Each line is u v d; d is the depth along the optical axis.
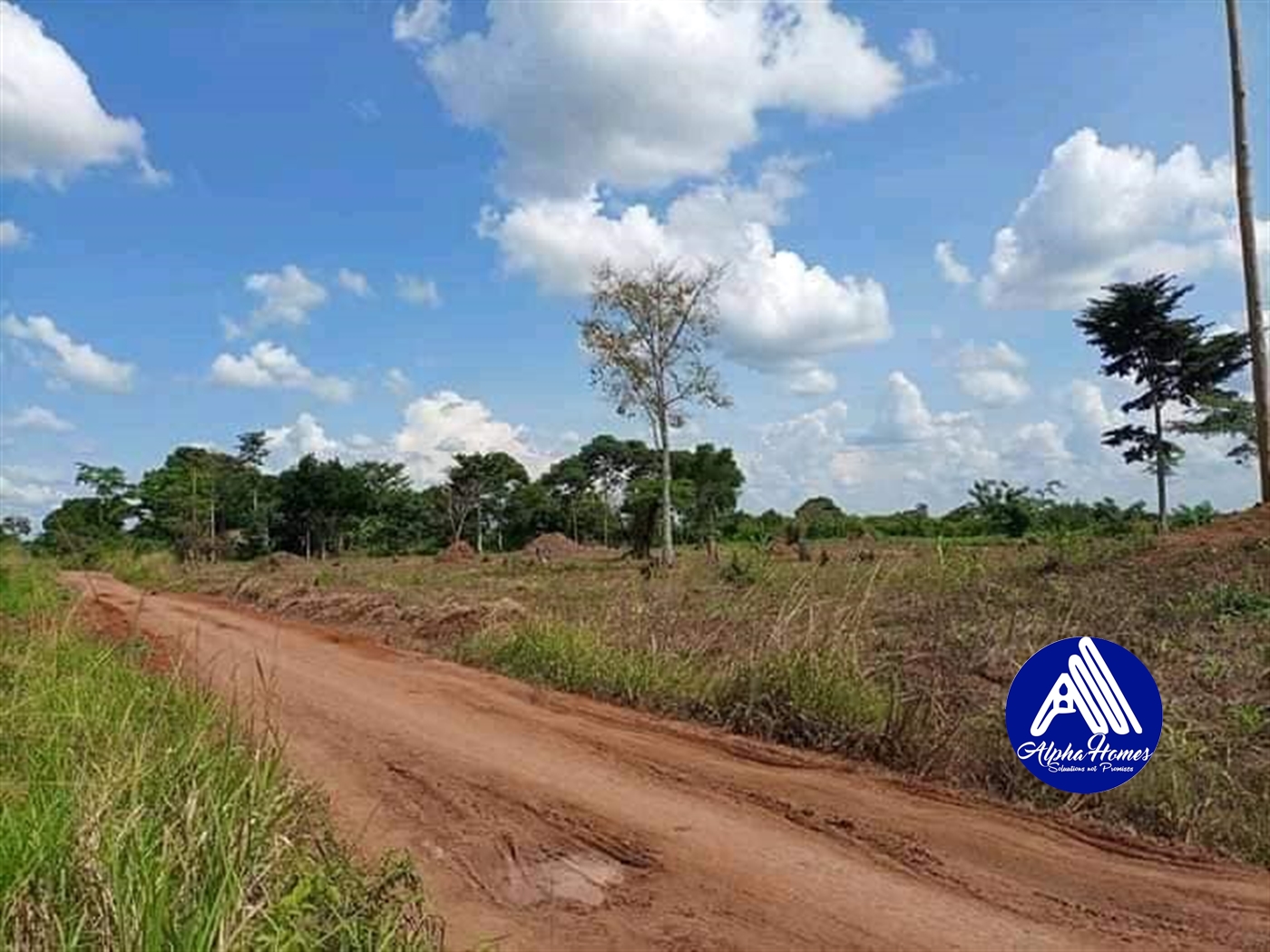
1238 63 16.14
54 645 8.62
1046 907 4.87
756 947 4.48
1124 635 9.51
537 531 67.06
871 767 7.32
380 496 66.06
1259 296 15.88
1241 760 6.57
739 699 8.79
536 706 9.65
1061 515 32.81
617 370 32.75
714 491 51.81
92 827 3.78
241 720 7.56
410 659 13.08
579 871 5.36
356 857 5.08
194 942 3.37
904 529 38.72
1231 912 4.80
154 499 59.78
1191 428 28.30
